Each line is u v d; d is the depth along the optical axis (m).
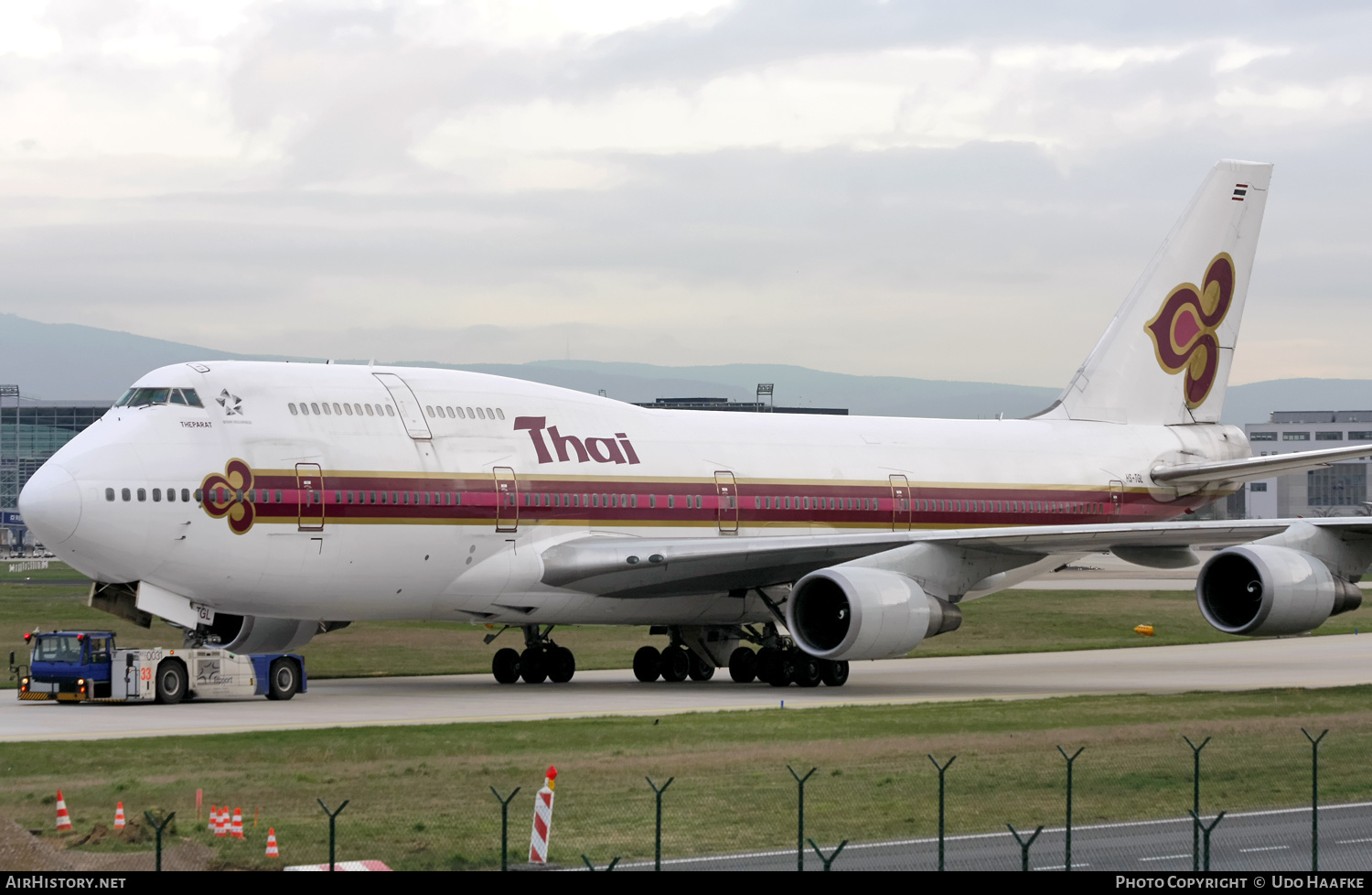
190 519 68.81
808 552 77.81
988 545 77.88
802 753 50.50
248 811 40.22
